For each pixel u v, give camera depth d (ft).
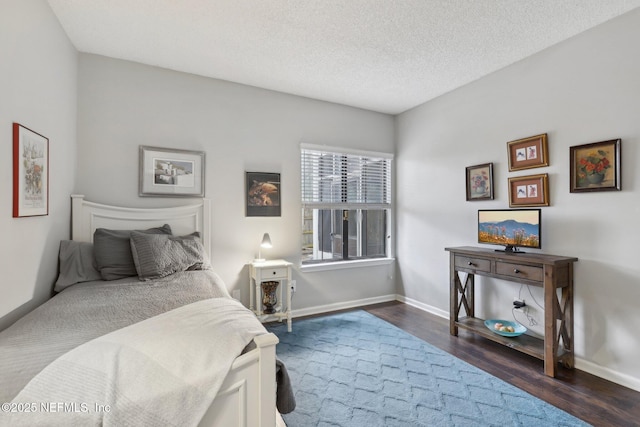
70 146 8.10
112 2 6.57
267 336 4.14
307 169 12.34
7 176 4.97
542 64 8.62
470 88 10.74
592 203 7.60
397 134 14.07
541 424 5.76
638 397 6.57
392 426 5.73
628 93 6.95
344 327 10.64
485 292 10.21
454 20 7.22
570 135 8.00
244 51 8.68
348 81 10.67
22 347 3.63
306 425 5.73
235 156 10.77
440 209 11.94
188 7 6.75
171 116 9.80
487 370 7.74
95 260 7.61
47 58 6.58
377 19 7.18
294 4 6.65
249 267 10.91
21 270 5.47
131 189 9.24
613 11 6.90
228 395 3.81
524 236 8.63
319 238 12.79
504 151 9.65
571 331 7.73
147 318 4.66
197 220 10.02
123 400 3.07
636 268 6.87
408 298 13.52
